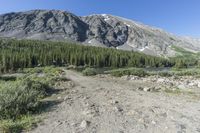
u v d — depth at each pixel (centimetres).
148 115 1120
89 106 1315
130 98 1612
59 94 1870
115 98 1611
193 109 1255
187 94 1850
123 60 14825
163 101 1491
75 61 13312
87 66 13100
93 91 2067
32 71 7950
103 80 3519
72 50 17088
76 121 1040
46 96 1759
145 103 1417
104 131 905
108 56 14862
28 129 948
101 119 1059
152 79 3438
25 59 11669
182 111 1204
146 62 15888
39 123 1025
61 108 1305
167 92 1975
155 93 1892
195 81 2966
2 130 926
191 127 943
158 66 16025
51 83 2739
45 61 12750
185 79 3425
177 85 2566
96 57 13825
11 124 981
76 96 1736
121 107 1290
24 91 1383
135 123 998
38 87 1884
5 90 1322
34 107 1262
